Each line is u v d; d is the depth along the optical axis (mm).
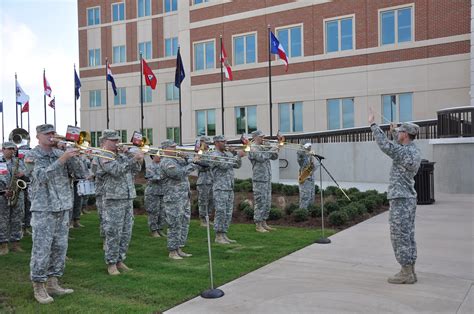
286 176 25359
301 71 27453
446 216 12383
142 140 7555
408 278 6559
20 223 9453
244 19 29406
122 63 40781
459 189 17641
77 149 6133
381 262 7820
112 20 41312
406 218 6520
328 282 6727
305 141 24641
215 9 30578
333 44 26641
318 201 14867
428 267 7406
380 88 25062
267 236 10398
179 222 8508
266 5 28625
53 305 5980
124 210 7535
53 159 6352
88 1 42406
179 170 8406
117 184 7418
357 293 6191
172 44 38625
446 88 23312
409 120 24438
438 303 5750
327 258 8172
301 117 27656
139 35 40062
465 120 17469
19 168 9250
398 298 5949
